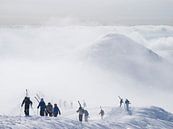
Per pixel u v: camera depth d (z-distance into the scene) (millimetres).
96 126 37250
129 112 63562
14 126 27953
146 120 52000
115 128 39156
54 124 32062
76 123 35531
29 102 35406
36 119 33000
